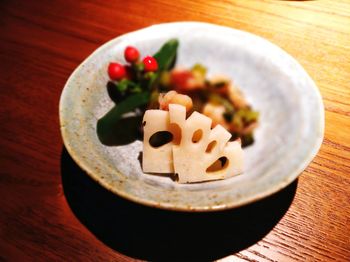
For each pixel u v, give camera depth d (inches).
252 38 8.2
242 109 7.7
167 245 5.8
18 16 10.8
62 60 9.4
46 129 7.8
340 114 7.8
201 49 8.5
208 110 7.8
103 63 7.7
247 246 5.8
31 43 9.9
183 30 8.5
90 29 10.2
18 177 6.9
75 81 7.1
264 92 7.7
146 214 6.2
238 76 8.1
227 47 8.3
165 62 8.0
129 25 10.3
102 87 7.5
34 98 8.5
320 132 6.1
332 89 8.3
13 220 6.2
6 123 7.9
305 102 6.8
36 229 6.1
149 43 8.4
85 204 6.4
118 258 5.7
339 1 10.9
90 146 6.2
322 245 5.8
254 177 6.1
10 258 5.7
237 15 10.5
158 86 8.2
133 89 7.7
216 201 5.1
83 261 5.7
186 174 6.4
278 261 5.6
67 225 6.1
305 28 10.0
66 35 10.1
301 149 5.9
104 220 6.2
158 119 6.5
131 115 7.6
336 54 9.2
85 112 6.8
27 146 7.5
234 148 6.4
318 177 6.7
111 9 10.9
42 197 6.6
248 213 6.2
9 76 9.0
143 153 6.6
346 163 6.9
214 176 6.4
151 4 11.0
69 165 7.1
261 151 6.8
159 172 6.6
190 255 5.7
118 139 7.0
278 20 10.2
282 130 6.8
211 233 5.9
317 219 6.1
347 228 6.0
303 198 6.4
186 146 6.4
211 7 10.8
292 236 5.9
